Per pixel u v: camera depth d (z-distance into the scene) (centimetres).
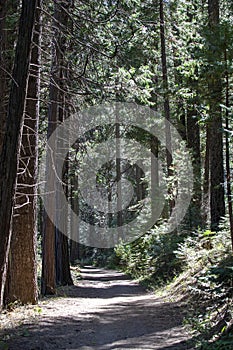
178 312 1013
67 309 1116
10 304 1059
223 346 632
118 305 1243
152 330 852
